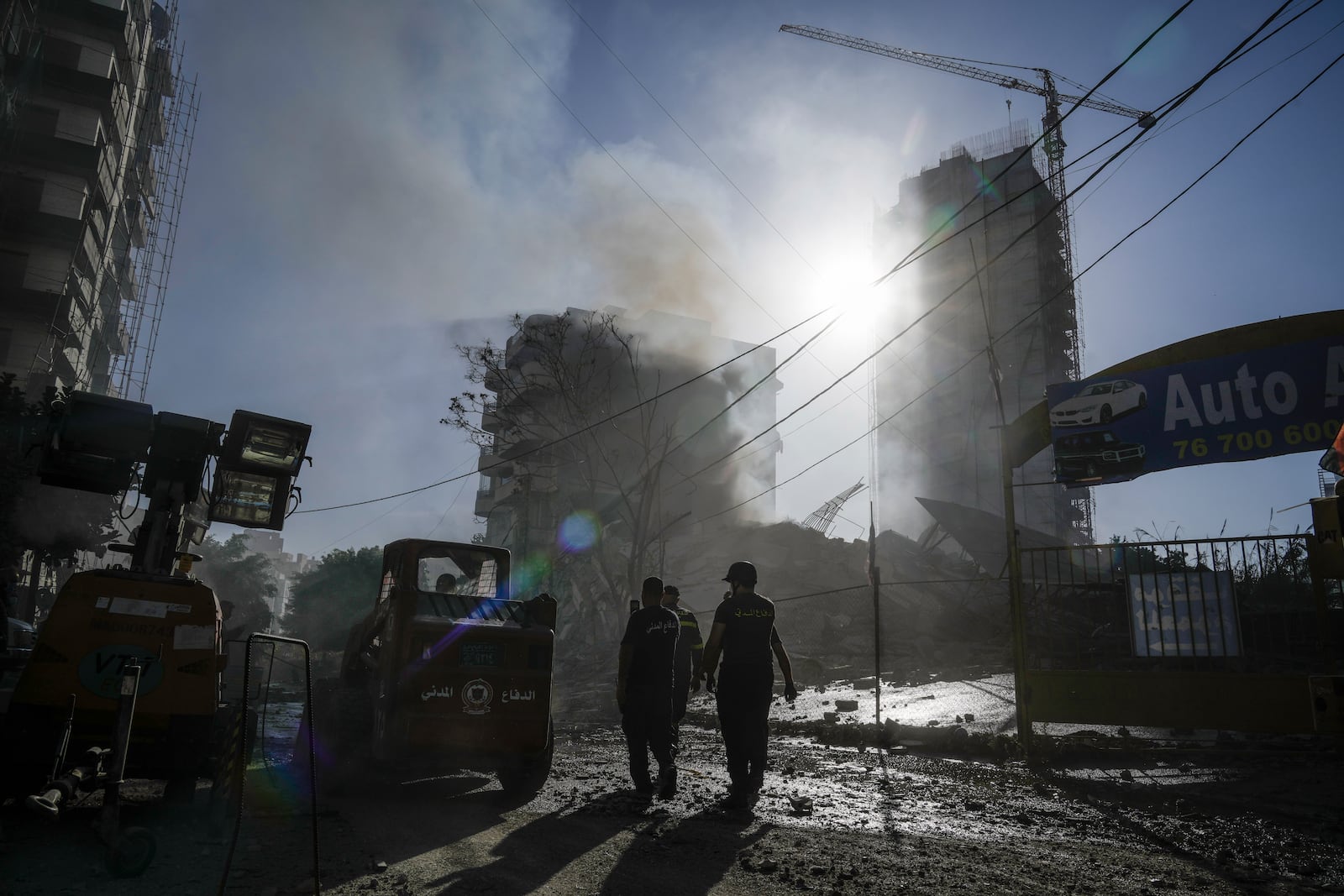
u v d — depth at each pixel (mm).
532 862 5090
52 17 46031
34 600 30812
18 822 5910
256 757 10016
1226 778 8102
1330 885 4621
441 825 6281
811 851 5340
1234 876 4789
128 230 56594
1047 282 112188
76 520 25703
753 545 49625
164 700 6039
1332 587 8641
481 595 9461
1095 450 10078
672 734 7902
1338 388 9062
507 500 64500
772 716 15508
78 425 7043
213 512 7758
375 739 7500
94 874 4629
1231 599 8836
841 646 32281
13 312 43031
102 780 4926
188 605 6316
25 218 42688
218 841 5586
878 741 11062
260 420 7797
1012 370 107000
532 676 7633
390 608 7789
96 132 45844
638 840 5688
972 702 15859
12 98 42688
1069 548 9891
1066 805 6934
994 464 104812
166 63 58562
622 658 7660
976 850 5367
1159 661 9570
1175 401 9750
